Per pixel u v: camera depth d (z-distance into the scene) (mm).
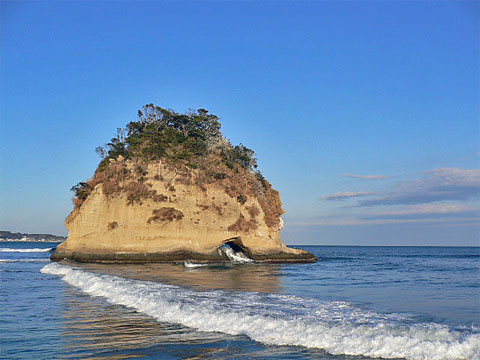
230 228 54375
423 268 45875
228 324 14688
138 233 51781
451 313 16688
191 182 55281
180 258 51750
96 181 54938
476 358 10641
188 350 12070
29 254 73125
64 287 26062
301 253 58812
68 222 52969
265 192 62531
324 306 18016
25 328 14805
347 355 11320
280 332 13445
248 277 32469
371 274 36688
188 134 66500
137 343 12836
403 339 11961
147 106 68750
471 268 46031
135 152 58219
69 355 11734
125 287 23516
